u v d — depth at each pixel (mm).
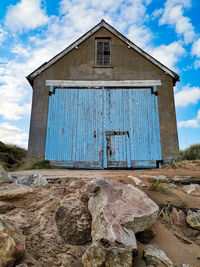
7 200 2723
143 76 7801
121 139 7098
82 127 7230
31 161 6902
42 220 2363
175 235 2186
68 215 2402
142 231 2094
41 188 3139
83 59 8031
